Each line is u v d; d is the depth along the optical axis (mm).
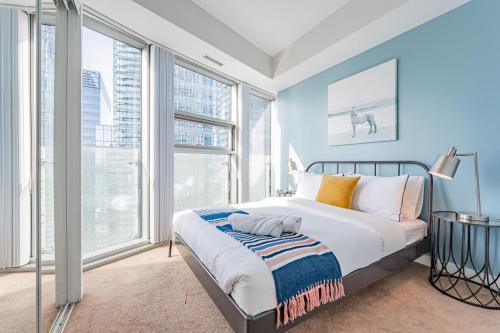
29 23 1386
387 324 1424
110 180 2467
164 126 2760
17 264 1311
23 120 1365
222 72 3449
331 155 3223
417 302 1648
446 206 2129
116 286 1860
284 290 1100
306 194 2895
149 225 2717
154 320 1467
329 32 2693
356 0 2389
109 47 2438
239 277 1070
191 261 1689
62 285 1625
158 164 2697
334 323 1428
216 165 3670
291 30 2996
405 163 2385
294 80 3715
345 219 1934
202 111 3428
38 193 1315
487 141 1890
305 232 1577
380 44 2613
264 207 2432
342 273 1363
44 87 1530
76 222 1670
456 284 1889
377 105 2611
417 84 2303
